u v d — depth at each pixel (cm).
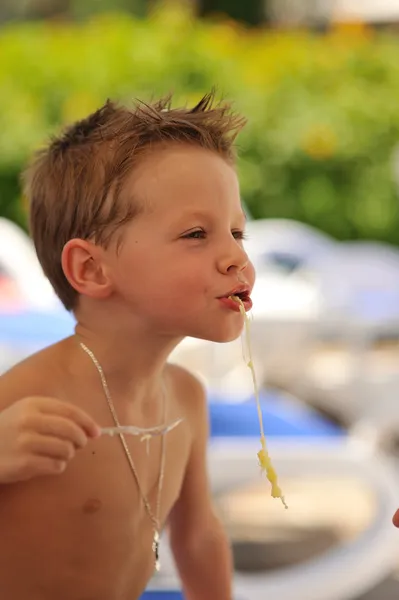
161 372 171
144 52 1022
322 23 1608
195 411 180
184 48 1032
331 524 477
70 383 153
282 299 617
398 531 318
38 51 996
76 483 151
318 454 334
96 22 1146
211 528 187
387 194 1036
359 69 1042
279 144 1015
